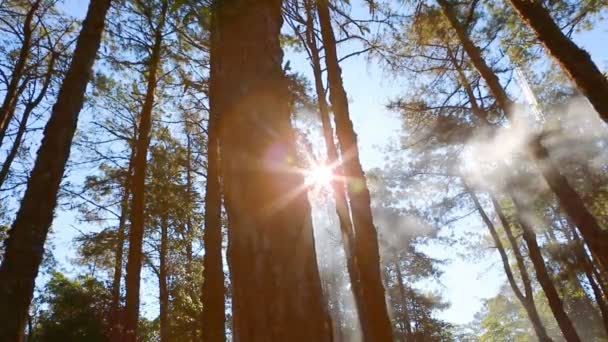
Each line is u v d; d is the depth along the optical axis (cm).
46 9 1395
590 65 761
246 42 228
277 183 192
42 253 527
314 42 968
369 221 665
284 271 175
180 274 1705
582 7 989
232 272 183
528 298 1762
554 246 1780
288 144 205
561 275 1758
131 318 1016
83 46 671
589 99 752
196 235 1525
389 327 588
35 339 1557
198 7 468
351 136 744
